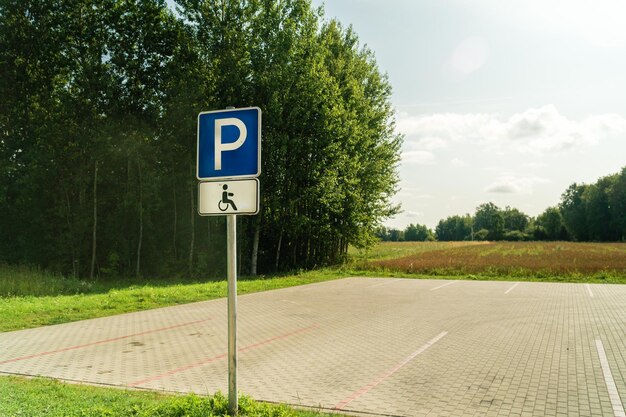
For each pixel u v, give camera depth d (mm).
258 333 11055
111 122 26641
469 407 5891
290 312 14383
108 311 14266
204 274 28453
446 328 11602
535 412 5703
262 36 28625
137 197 27703
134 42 27641
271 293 19859
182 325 12148
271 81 28047
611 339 10164
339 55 36969
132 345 9797
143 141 27719
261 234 32344
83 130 26438
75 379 7246
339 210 31531
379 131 39312
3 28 25484
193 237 28438
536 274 28016
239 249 29969
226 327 11844
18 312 13367
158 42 28062
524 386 6805
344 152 31438
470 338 10367
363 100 36750
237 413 4898
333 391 6598
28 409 5262
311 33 29938
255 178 4836
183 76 27734
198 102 27812
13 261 26484
